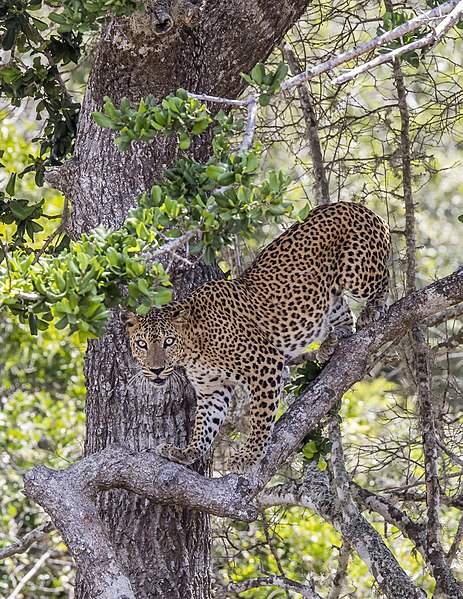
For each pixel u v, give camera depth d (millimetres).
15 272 8211
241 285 11156
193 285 11570
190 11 10320
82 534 9516
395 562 12195
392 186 20266
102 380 11477
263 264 11273
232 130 9070
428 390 13008
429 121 16391
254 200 8344
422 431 12945
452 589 11789
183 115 8789
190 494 9727
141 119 8820
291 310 11133
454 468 16906
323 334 11492
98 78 11328
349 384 10641
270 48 12000
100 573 9438
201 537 11711
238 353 10812
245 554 18141
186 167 9000
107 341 11453
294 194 21406
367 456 15711
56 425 19594
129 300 8477
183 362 10906
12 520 18906
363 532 12477
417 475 17328
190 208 8680
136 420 11352
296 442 10234
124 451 10023
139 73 11039
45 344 20469
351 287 11445
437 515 12320
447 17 9484
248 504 9742
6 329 20859
